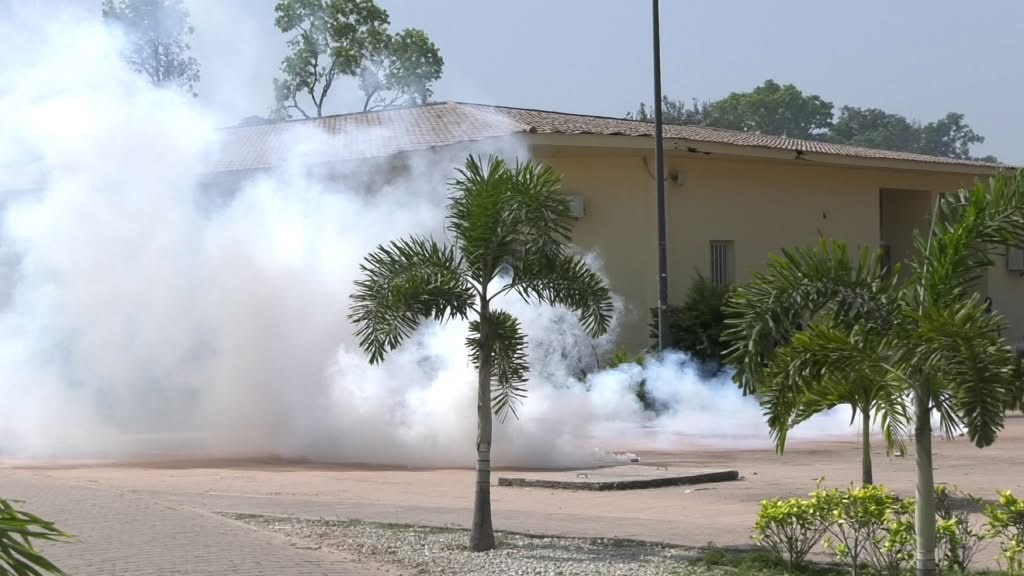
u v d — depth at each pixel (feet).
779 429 28.04
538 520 41.24
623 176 100.32
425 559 34.50
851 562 32.19
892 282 26.27
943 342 24.53
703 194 105.29
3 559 15.48
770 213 110.83
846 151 119.14
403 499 47.34
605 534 38.27
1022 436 72.69
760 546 34.42
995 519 31.50
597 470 55.47
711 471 53.31
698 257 104.73
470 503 46.03
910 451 64.95
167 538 35.27
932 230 26.48
